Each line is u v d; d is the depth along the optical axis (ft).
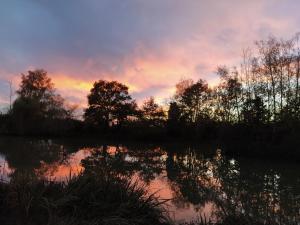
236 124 151.53
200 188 54.85
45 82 241.55
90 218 25.54
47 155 103.65
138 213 27.68
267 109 148.77
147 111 240.73
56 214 24.54
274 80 152.46
